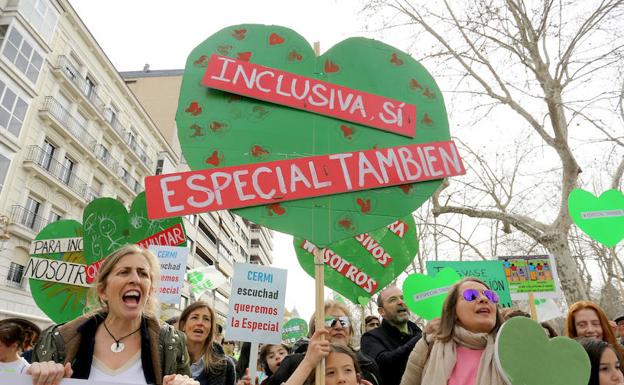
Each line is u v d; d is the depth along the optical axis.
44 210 20.02
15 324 3.31
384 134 2.94
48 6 20.25
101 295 2.16
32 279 5.04
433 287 4.11
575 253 13.39
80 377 1.91
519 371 1.97
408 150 2.88
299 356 3.20
